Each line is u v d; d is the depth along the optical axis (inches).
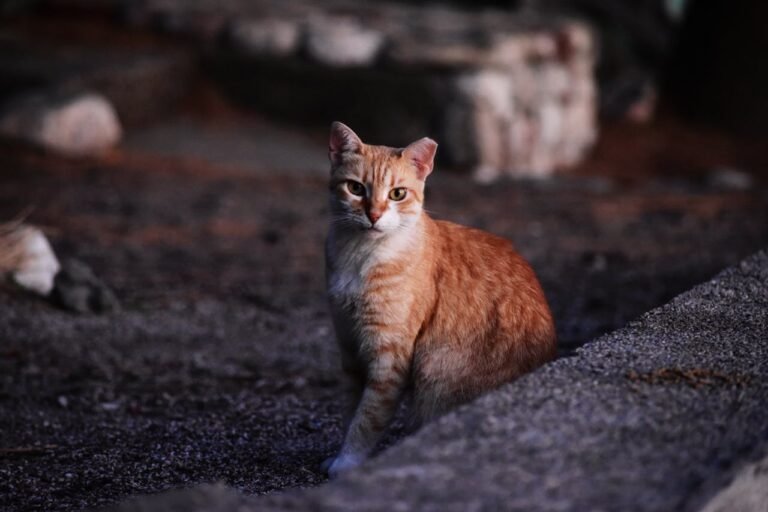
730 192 649.6
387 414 240.7
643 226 545.0
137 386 320.8
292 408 298.2
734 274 264.1
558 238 515.2
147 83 690.8
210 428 279.6
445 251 247.0
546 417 184.1
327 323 386.6
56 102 621.0
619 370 204.2
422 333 241.9
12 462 254.2
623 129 818.8
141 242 479.8
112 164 609.6
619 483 164.4
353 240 245.3
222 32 747.4
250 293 417.7
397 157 249.0
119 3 785.6
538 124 706.2
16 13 791.1
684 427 180.9
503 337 235.1
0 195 535.5
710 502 160.4
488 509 158.2
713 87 841.5
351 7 813.2
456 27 745.6
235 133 693.3
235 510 160.7
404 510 158.4
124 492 231.6
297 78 713.6
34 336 359.6
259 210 544.4
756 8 825.5
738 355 212.1
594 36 869.8
